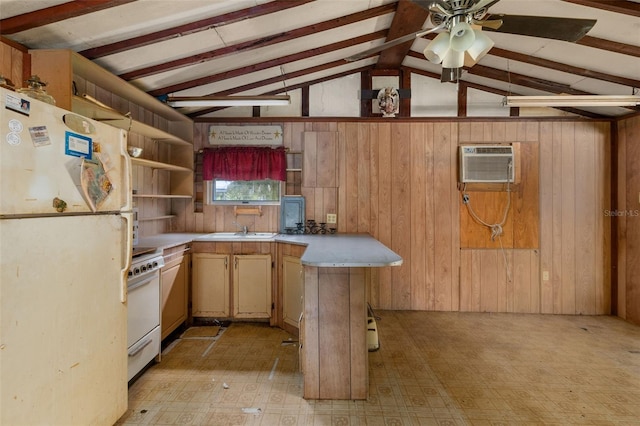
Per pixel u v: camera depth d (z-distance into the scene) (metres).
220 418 1.84
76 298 1.46
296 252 2.96
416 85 3.68
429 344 2.82
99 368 1.60
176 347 2.76
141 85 2.81
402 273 3.67
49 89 1.98
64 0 1.69
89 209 1.54
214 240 3.24
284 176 3.67
